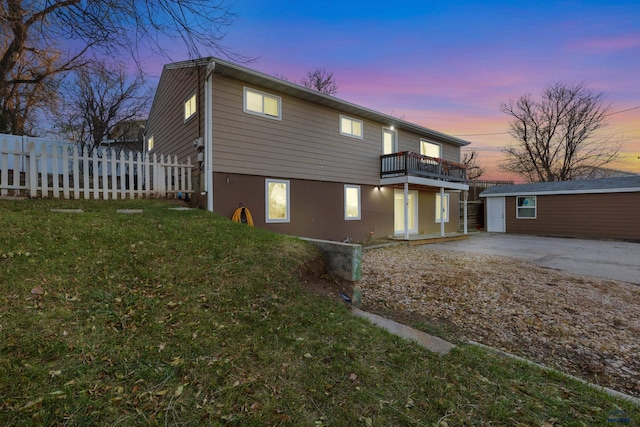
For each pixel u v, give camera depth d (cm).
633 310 463
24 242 361
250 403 194
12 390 176
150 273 344
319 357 250
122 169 748
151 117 1367
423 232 1527
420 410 200
